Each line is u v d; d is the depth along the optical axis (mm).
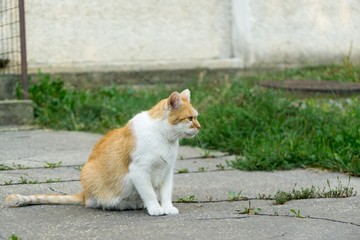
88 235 6398
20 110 13172
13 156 10492
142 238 6277
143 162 7117
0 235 6387
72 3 16000
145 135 7105
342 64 16547
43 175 9195
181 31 16906
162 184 7445
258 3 17078
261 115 11664
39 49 15805
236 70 17062
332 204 7582
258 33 17156
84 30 16156
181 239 6227
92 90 15484
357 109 11805
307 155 9992
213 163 10305
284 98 12695
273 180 9086
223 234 6387
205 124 11875
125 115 13180
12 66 14289
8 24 13797
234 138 11266
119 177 7266
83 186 7496
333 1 17156
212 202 7875
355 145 10055
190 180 9117
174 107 7176
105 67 16250
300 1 17141
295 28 17172
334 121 11180
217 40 17203
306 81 14977
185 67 16828
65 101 13836
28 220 6938
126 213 7312
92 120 13312
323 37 17203
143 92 15398
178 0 16828
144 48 16672
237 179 9164
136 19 16562
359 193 8227
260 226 6656
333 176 9312
